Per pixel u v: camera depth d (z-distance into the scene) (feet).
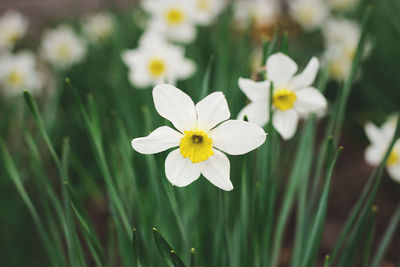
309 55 2.83
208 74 1.17
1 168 1.77
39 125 1.08
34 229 1.83
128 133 1.74
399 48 2.15
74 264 1.19
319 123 2.64
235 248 1.27
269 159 1.12
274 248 1.31
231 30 2.73
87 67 2.82
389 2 2.43
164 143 0.98
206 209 1.48
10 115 2.12
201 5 2.52
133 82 1.90
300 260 1.25
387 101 2.19
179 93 0.98
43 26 4.18
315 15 3.30
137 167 1.63
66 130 2.37
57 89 2.21
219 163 1.00
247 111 1.14
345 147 2.56
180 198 1.27
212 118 0.99
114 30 2.35
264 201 1.14
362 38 1.13
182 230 1.12
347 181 2.25
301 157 1.27
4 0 5.17
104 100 2.39
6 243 1.71
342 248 1.82
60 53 2.80
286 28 3.34
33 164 1.23
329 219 2.02
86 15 4.21
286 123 1.16
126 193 1.35
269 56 1.17
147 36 1.96
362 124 2.47
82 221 1.07
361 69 2.31
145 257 1.24
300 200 1.33
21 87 2.54
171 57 1.91
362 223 1.17
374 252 1.79
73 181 2.25
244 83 1.12
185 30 2.20
